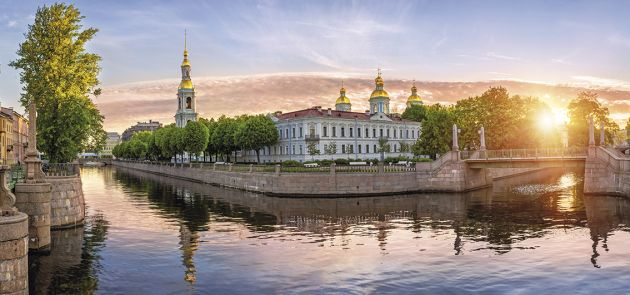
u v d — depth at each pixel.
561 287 19.61
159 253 25.78
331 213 40.59
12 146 67.12
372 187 53.47
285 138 94.94
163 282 20.61
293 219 37.44
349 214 39.91
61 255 25.34
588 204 43.12
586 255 24.61
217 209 43.53
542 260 23.70
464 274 21.45
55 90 40.00
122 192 60.91
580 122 91.00
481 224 33.94
